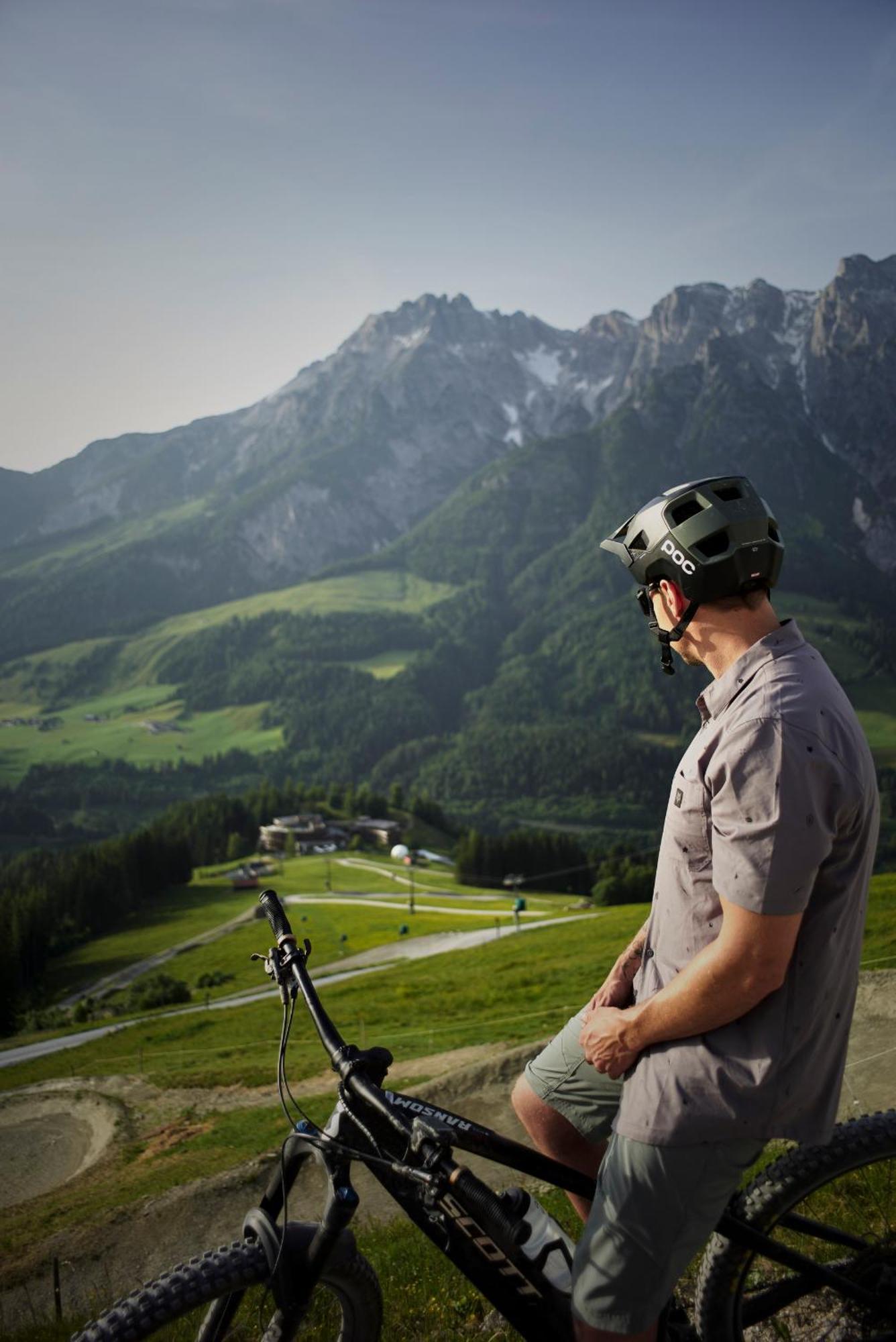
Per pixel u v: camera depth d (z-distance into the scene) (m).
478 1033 36.97
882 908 36.00
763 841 2.16
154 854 157.00
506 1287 2.50
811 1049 2.29
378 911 122.19
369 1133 2.52
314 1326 2.68
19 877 176.88
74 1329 5.38
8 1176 33.81
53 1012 89.81
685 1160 2.29
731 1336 2.68
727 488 2.49
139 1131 36.09
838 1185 3.96
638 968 2.86
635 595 2.73
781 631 2.42
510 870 148.75
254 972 95.88
